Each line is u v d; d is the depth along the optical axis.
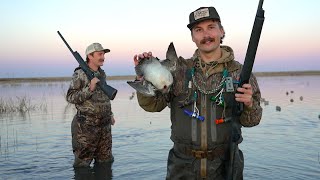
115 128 3.78
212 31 1.11
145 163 2.45
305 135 3.16
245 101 1.02
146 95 1.08
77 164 2.42
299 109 5.03
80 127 2.41
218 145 1.10
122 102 7.02
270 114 4.54
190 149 1.11
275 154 2.54
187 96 1.12
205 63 1.14
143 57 1.08
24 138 3.40
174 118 1.16
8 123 4.42
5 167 2.43
